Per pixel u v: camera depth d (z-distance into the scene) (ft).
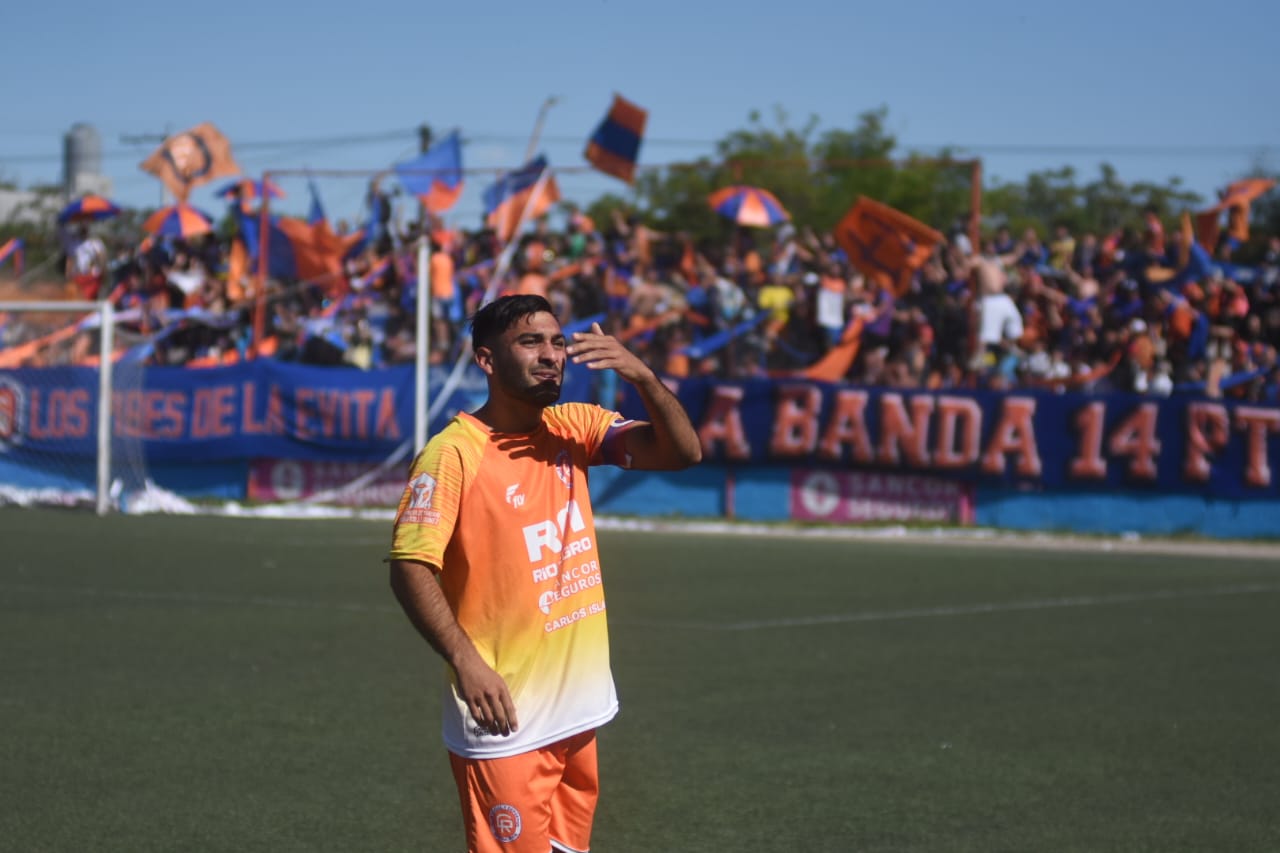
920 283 61.57
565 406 12.42
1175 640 31.99
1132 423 56.70
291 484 64.39
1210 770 20.59
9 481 66.44
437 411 62.28
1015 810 18.43
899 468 58.34
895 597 38.52
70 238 77.66
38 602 36.32
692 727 22.99
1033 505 57.52
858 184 151.74
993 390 57.62
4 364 67.46
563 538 11.78
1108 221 162.91
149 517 61.05
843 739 22.26
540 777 11.60
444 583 11.71
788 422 59.21
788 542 53.16
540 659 11.58
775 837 17.16
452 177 69.72
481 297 66.23
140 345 68.28
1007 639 31.89
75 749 21.18
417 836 17.04
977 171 60.70
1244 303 60.49
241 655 29.09
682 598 38.01
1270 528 55.98
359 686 26.03
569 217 73.51
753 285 63.31
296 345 67.97
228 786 19.20
